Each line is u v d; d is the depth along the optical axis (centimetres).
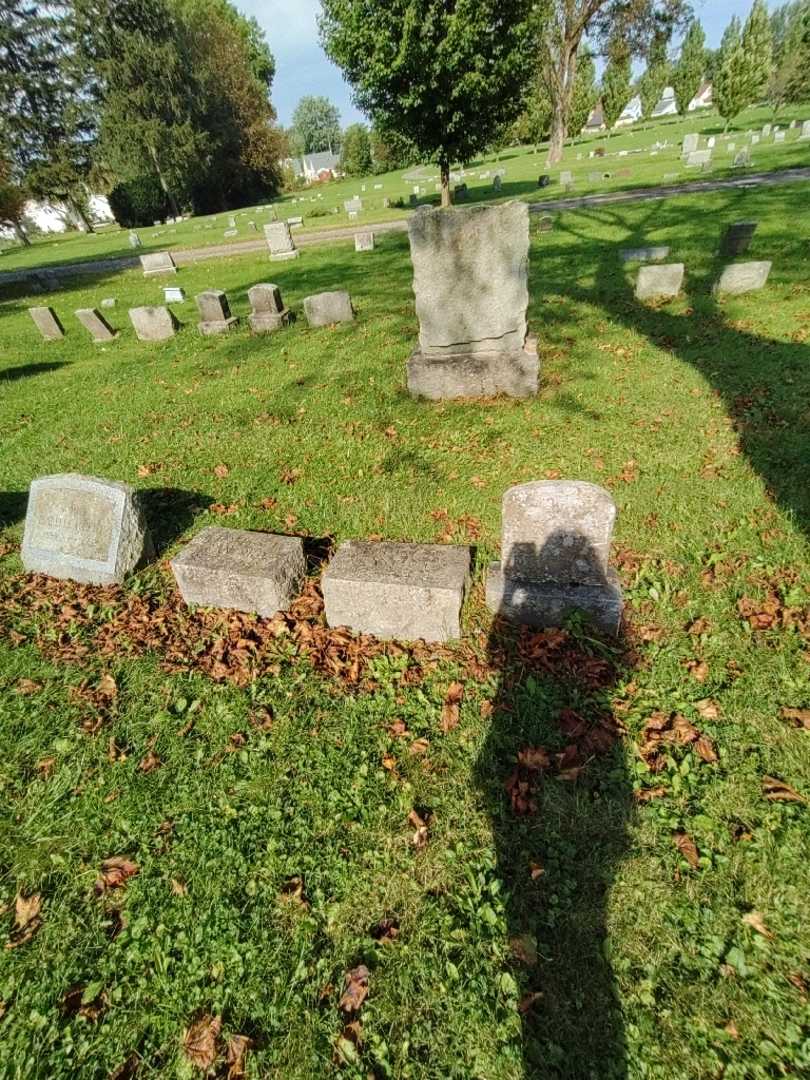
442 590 343
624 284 1015
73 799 298
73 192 4731
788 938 220
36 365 1066
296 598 414
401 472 555
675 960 218
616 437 566
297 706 336
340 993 218
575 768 285
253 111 5091
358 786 288
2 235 4428
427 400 697
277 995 219
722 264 1031
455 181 3416
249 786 295
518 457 554
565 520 336
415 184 3906
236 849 268
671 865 245
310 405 722
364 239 1741
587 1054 197
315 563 450
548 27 2966
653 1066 194
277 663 365
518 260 599
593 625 357
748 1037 198
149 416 757
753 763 277
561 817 266
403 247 1686
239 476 585
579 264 1184
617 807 268
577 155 3866
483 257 602
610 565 391
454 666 348
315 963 227
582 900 237
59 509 451
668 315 847
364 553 389
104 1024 217
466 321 645
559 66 3228
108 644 396
